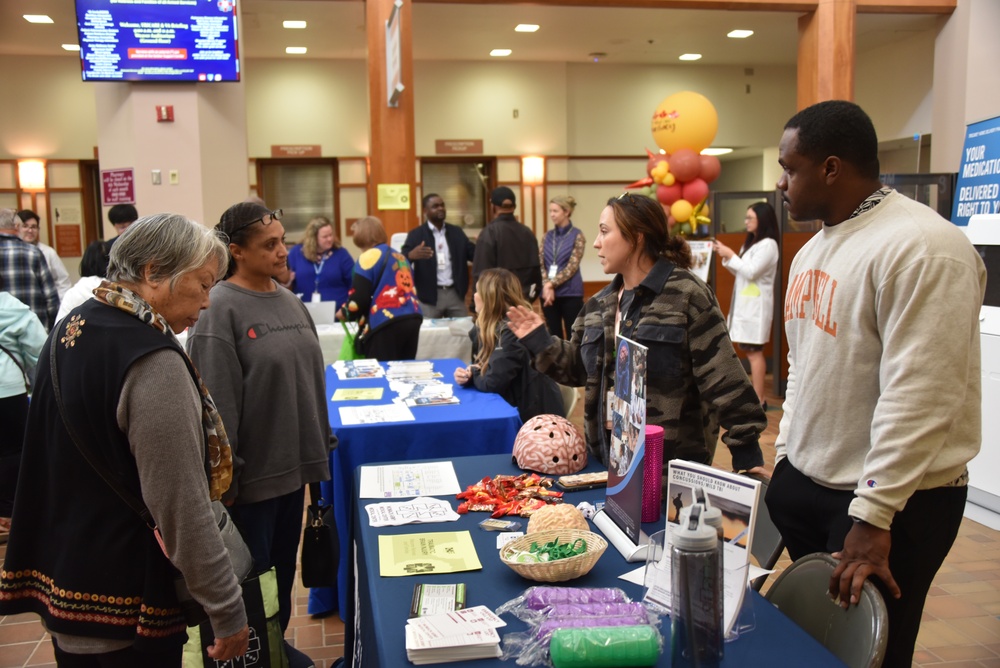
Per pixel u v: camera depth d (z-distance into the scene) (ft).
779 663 4.06
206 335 6.83
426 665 4.08
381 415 9.95
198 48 22.16
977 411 5.03
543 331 7.67
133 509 4.64
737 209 47.98
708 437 7.23
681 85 40.16
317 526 7.80
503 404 10.62
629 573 5.07
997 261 12.62
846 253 5.23
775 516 5.95
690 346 6.87
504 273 12.08
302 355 7.45
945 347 4.65
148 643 4.68
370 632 4.77
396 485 6.90
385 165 24.50
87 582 4.64
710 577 3.87
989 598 9.97
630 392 5.59
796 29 32.27
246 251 7.11
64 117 34.65
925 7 27.89
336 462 9.38
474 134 38.11
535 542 5.28
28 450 4.81
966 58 27.81
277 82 36.27
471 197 39.32
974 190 15.80
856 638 4.49
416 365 14.11
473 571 5.19
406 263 16.16
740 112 41.01
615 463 5.85
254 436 7.06
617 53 36.70
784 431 5.88
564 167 39.09
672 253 7.10
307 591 10.47
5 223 16.72
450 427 9.62
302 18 28.84
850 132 5.14
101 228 36.22
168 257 4.77
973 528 12.47
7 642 9.18
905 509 5.01
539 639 4.19
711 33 32.81
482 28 31.32
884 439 4.70
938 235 4.80
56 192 35.01
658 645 4.06
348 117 36.81
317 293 20.36
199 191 22.81
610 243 7.04
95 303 4.71
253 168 36.70
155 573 4.67
